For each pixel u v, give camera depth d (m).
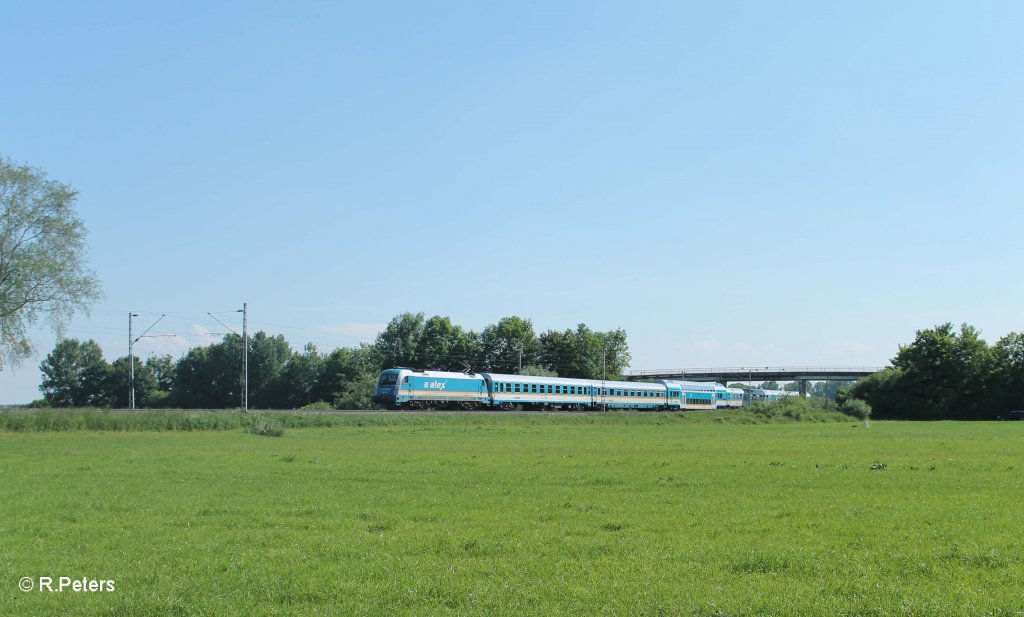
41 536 20.34
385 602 14.20
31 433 64.56
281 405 169.50
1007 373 139.38
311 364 172.75
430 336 179.00
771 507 24.55
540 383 108.94
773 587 14.88
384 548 18.34
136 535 20.25
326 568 16.39
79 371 165.62
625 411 111.88
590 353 186.50
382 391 93.12
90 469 37.34
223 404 168.62
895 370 148.00
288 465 39.28
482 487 29.89
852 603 13.87
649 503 25.42
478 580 15.43
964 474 34.62
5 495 27.92
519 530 20.59
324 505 25.02
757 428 90.38
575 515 23.02
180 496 27.53
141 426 70.12
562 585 15.03
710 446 55.22
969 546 18.16
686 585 15.03
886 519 22.05
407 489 29.33
